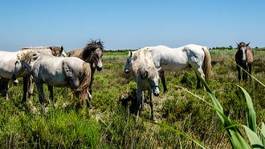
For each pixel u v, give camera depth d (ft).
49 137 14.34
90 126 15.38
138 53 24.75
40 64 26.03
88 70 24.86
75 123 15.84
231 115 20.17
